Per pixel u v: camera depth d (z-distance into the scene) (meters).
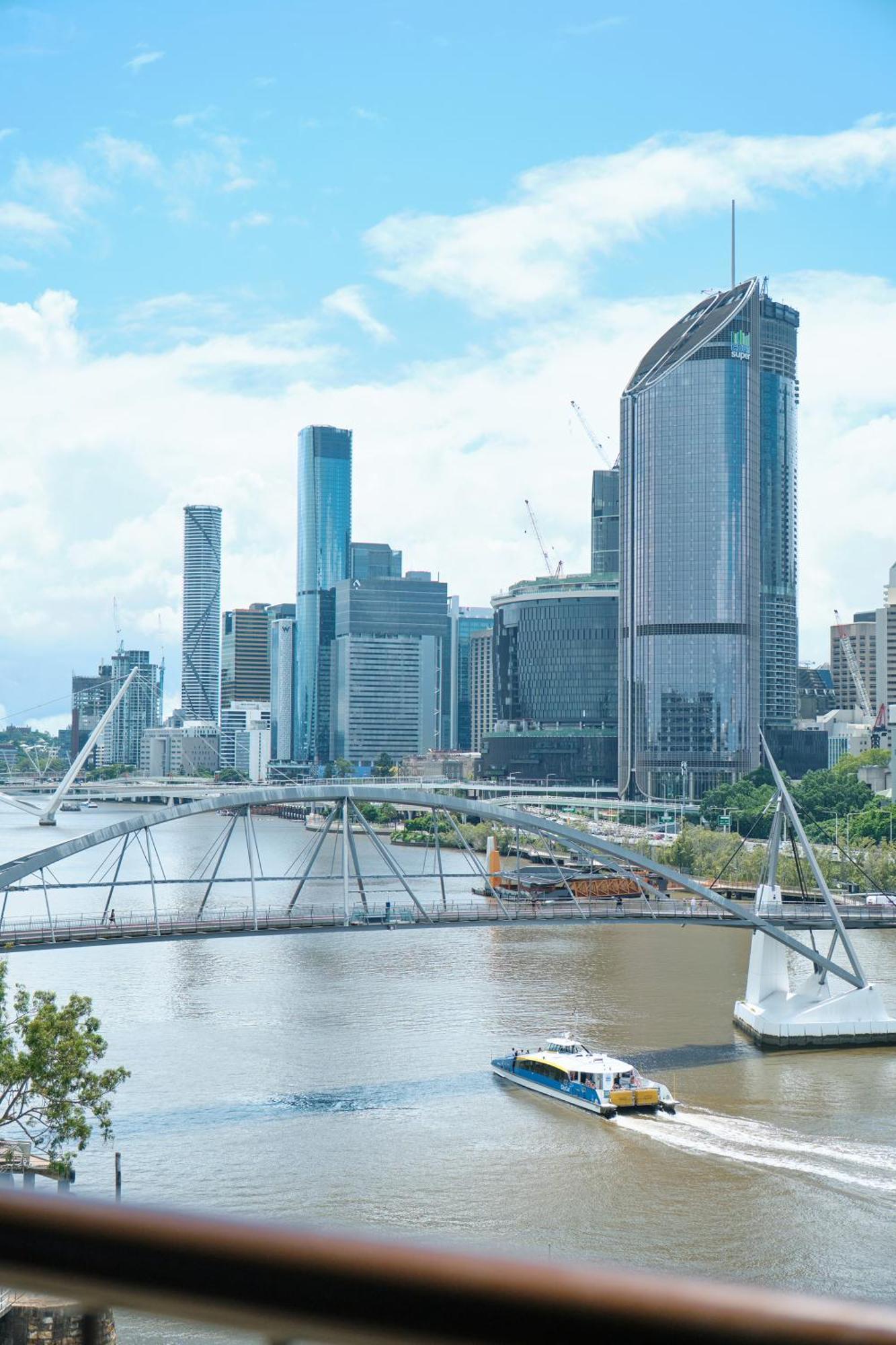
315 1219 78.94
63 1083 78.19
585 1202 83.69
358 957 178.75
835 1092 113.19
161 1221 3.93
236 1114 101.38
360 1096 107.19
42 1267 3.91
